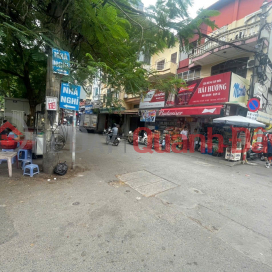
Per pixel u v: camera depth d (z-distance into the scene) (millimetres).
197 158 8969
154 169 6125
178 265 2039
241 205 3777
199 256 2207
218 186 4863
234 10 10781
